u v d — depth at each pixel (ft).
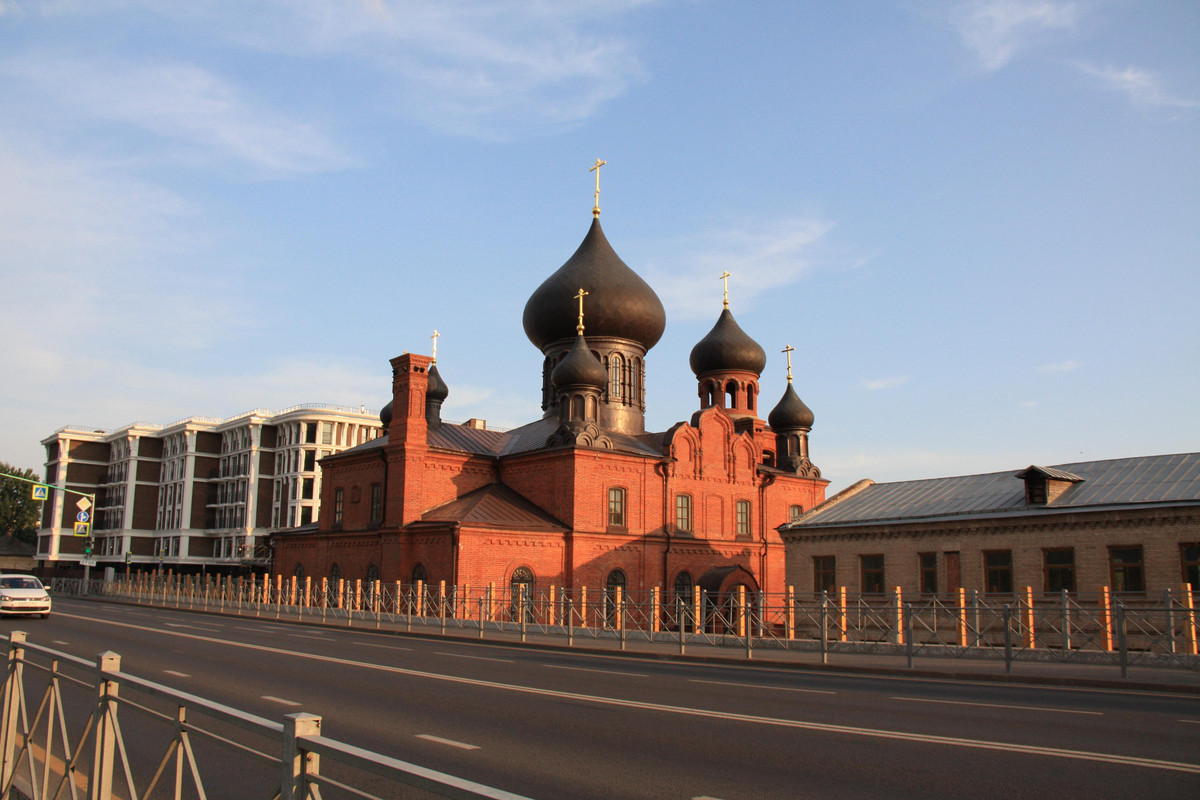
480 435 199.31
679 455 188.65
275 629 126.11
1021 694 63.05
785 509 207.31
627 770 36.04
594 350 201.98
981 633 94.27
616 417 199.62
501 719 47.93
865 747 40.55
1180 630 101.71
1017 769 36.19
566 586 167.22
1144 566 106.11
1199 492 106.42
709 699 56.49
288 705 52.49
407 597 135.33
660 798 31.89
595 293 200.85
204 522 362.33
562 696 57.00
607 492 175.83
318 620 148.05
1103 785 33.63
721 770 36.04
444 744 41.11
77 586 245.45
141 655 79.56
